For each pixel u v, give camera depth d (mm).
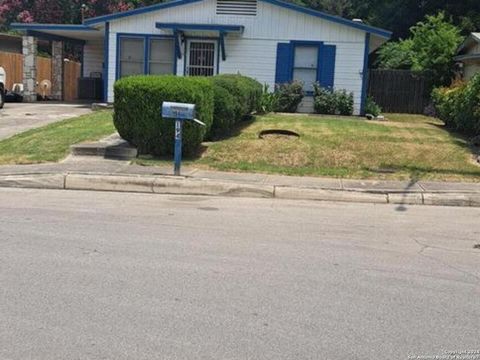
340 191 10500
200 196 10438
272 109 19734
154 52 21516
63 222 7902
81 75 29875
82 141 13570
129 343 4238
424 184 11195
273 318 4766
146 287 5395
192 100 12148
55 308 4840
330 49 20500
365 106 20719
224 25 20469
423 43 26922
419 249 7152
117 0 41219
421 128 16688
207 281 5613
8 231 7293
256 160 12695
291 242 7246
